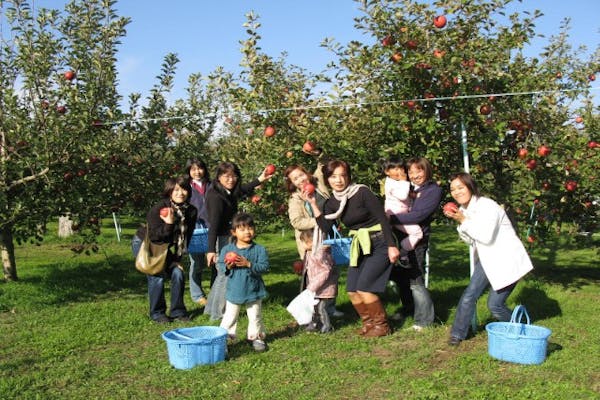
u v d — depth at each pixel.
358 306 5.36
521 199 6.46
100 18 7.85
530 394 3.87
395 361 4.64
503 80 6.46
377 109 6.52
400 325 5.71
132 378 4.36
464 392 3.95
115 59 7.92
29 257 11.34
